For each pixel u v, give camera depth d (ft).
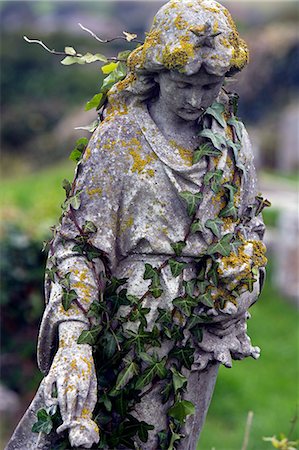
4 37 107.04
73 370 11.99
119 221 12.76
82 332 12.31
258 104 92.94
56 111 102.22
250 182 13.44
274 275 53.67
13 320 33.60
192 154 12.81
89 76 105.91
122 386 12.74
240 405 34.14
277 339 43.57
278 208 61.62
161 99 12.76
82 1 170.60
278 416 33.01
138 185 12.62
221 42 12.09
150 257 12.79
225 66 12.08
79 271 12.55
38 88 104.06
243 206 13.42
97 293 12.60
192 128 12.95
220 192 12.87
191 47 11.94
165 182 12.66
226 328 13.07
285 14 103.04
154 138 12.71
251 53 89.97
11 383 33.63
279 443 16.67
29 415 13.32
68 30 120.06
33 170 95.76
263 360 39.83
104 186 12.65
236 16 142.51
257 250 13.11
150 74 12.55
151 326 12.76
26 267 33.27
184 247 12.67
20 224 33.86
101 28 145.69
